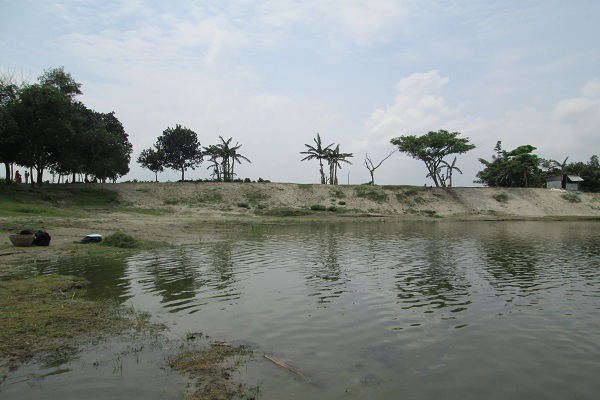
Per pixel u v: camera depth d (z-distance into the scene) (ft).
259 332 27.84
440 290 40.32
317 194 201.26
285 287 40.81
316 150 232.73
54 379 20.47
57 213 114.11
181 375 21.13
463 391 19.93
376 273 48.62
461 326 29.63
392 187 215.51
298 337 26.94
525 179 256.11
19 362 22.36
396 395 19.35
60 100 135.44
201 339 26.37
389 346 25.62
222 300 35.70
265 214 166.50
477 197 218.18
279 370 21.90
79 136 153.48
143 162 239.91
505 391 20.04
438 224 145.48
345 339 26.71
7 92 138.72
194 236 87.45
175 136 240.73
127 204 160.97
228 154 231.71
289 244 76.89
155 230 92.43
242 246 72.59
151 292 38.06
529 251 70.23
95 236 68.80
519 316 32.14
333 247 73.00
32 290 36.81
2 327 27.20
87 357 23.20
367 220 161.07
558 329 29.25
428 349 25.22
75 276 44.29
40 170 153.99
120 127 211.00
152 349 24.52
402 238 91.61
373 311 32.96
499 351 25.08
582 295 38.78
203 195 183.73
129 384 20.02
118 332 27.32
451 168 234.38
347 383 20.49
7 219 85.92
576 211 213.46
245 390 19.61
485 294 38.91
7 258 53.67
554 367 22.90
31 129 132.46
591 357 24.36
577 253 67.82
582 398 19.48
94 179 220.43
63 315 30.17
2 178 182.19
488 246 77.36
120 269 48.78
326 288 40.57
